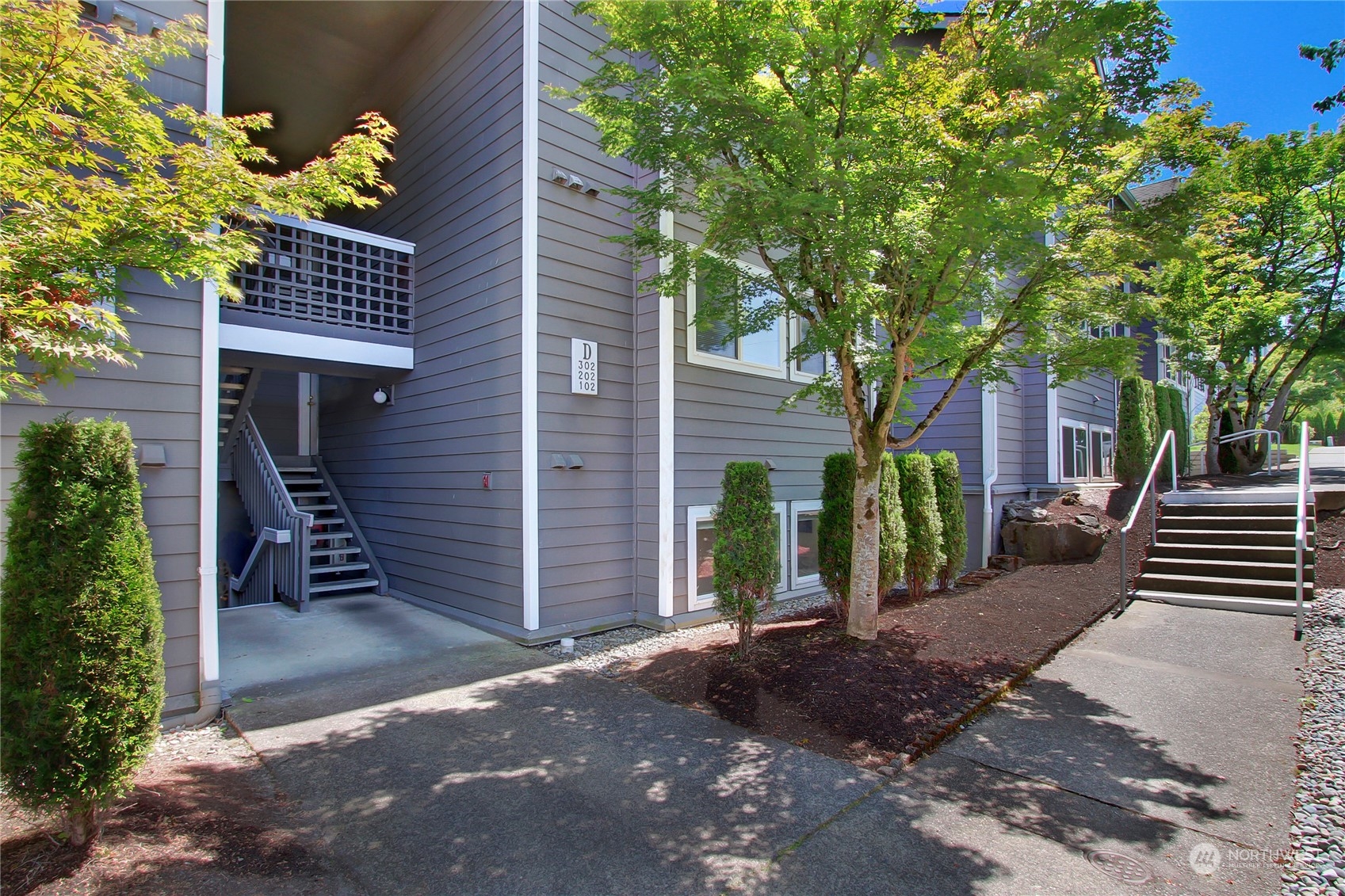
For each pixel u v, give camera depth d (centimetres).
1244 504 781
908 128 453
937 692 447
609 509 676
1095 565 822
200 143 438
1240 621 606
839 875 263
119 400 407
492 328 658
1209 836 289
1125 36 439
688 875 264
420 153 789
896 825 300
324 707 453
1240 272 1256
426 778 349
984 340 618
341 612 726
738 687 471
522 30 631
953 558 741
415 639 624
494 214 662
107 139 305
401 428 806
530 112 622
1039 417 1144
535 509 611
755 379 783
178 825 290
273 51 830
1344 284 1257
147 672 284
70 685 261
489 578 654
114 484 287
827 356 809
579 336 655
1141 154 499
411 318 789
